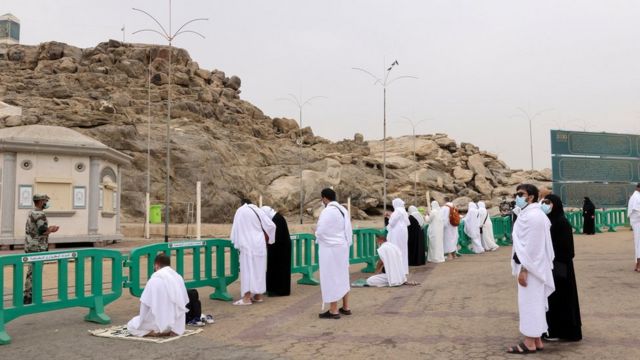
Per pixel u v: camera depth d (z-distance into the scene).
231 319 8.32
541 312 5.84
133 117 47.75
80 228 22.45
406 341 6.60
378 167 59.16
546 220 5.85
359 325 7.63
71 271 14.65
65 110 44.97
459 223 17.56
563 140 26.81
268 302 9.88
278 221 10.57
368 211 52.47
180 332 7.20
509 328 7.13
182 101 57.56
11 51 66.69
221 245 10.25
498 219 22.42
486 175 67.25
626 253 16.48
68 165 22.38
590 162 27.08
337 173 53.16
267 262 10.52
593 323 7.29
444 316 8.04
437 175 61.50
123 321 8.40
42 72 60.25
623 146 27.67
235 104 70.06
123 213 37.16
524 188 5.92
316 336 7.02
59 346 6.72
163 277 7.14
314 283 12.16
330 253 8.25
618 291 9.78
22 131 22.22
